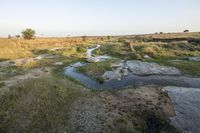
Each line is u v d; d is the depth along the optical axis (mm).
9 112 22203
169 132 19984
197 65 45312
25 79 33719
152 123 21453
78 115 22953
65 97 27125
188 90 29750
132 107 24516
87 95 28828
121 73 41031
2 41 84688
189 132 19875
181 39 83500
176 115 22750
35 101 24641
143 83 35000
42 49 74250
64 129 20359
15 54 61219
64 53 65750
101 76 39156
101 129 20359
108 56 62250
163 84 34312
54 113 22891
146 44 71562
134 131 20000
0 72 39844
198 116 22422
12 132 19641
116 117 22344
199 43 68188
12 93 25984
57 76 38875
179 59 52531
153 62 49500
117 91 30016
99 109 24281
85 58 57969
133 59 55125
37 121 21250
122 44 80750
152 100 26266
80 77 39594
